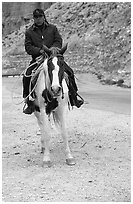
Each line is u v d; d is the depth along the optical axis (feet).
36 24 34.88
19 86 111.75
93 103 68.18
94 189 26.86
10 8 271.69
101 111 58.95
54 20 204.95
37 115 36.96
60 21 200.23
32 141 41.93
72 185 27.76
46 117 33.09
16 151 38.04
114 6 171.32
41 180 29.12
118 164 32.73
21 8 267.59
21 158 35.55
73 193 26.16
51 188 27.27
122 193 26.02
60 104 32.58
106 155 35.55
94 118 53.36
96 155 35.60
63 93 32.22
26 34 35.06
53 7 221.66
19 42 216.54
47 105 32.71
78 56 160.25
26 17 255.50
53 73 29.86
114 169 31.37
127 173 30.30
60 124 33.73
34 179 29.40
